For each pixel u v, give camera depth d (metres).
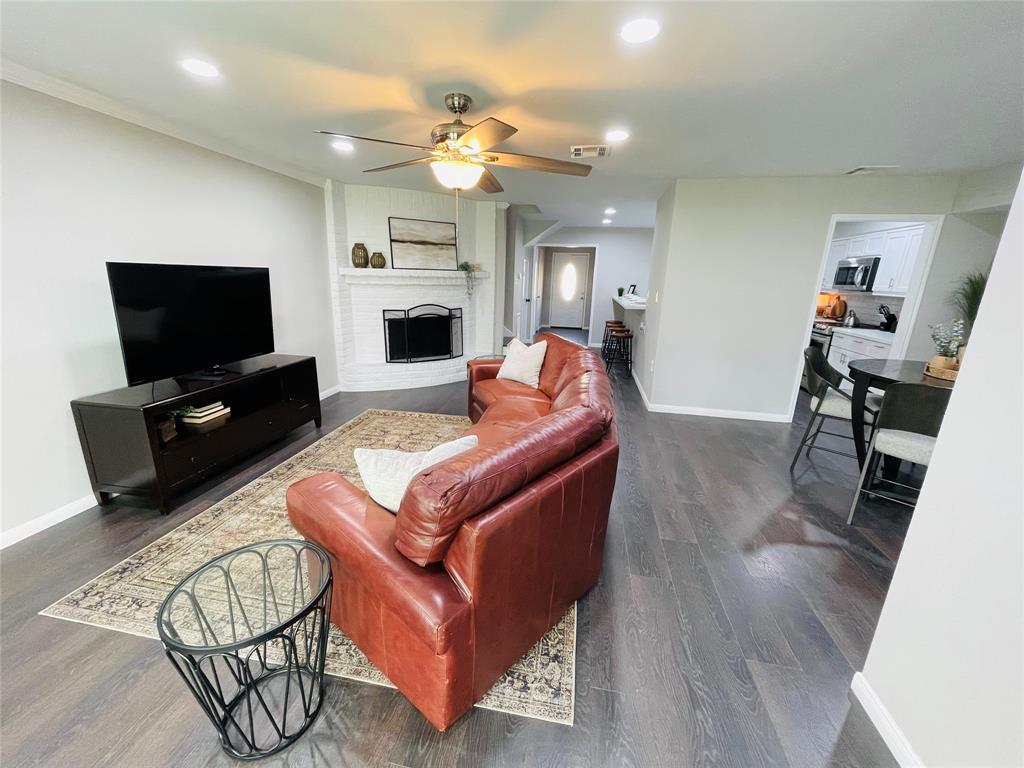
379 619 1.38
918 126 2.53
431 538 1.18
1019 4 1.41
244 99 2.40
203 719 1.37
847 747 1.34
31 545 2.18
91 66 2.03
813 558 2.26
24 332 2.19
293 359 3.60
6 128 2.07
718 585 2.04
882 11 1.47
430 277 5.22
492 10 1.53
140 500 2.63
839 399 3.26
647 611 1.87
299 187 4.19
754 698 1.49
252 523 2.39
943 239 3.80
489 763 1.27
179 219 3.00
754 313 4.28
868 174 3.73
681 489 2.98
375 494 1.52
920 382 2.54
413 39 1.73
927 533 1.24
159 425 2.43
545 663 1.60
